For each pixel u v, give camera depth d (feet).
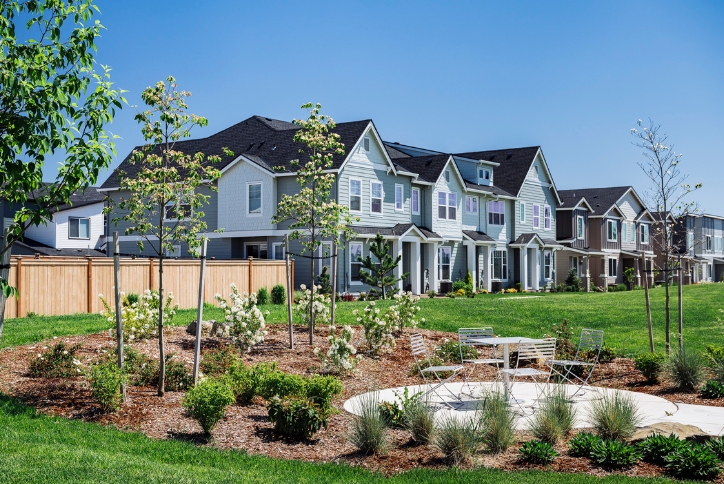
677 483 22.77
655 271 48.42
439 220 117.91
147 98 32.19
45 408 30.99
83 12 27.66
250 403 34.65
